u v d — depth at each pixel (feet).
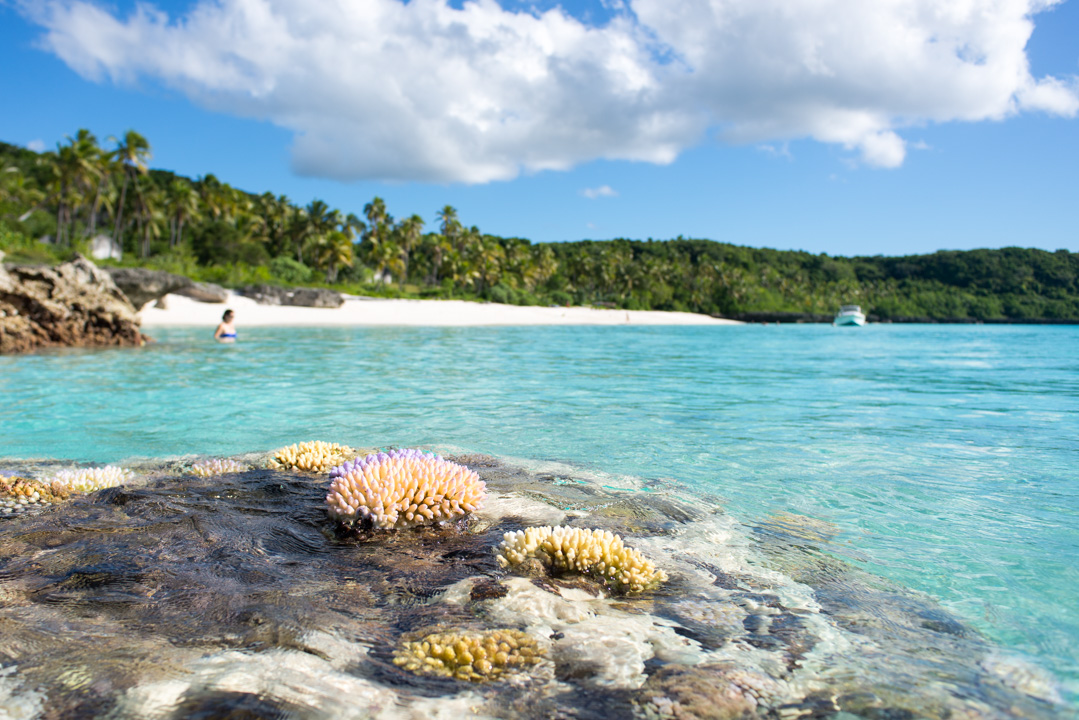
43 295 57.41
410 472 13.65
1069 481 17.65
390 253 301.43
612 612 9.63
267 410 28.84
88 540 12.12
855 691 7.57
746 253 514.68
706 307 388.98
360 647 8.24
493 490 16.43
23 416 26.23
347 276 285.84
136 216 231.30
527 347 80.64
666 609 9.80
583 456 20.67
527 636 8.68
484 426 25.81
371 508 12.92
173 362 47.96
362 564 11.34
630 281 390.42
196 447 21.29
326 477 17.30
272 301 149.38
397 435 23.85
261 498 15.29
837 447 22.16
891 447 22.11
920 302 409.08
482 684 7.47
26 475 16.98
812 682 7.75
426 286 321.11
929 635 9.11
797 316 339.57
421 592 10.12
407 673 7.63
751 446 22.26
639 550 12.39
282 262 239.09
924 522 14.23
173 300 126.00
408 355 62.64
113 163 194.80
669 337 120.88
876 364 61.16
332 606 9.49
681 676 7.76
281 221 287.69
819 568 11.63
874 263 507.71
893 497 16.12
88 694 6.89
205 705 6.75
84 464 18.58
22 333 54.13
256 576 10.59
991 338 137.59
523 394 35.76
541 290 374.02
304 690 7.11
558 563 11.13
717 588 10.69
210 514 13.88
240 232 256.32
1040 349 91.97
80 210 239.50
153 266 186.09
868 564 11.84
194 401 30.71
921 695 7.52
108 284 63.87
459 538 12.84
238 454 20.22
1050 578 11.20
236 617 8.97
